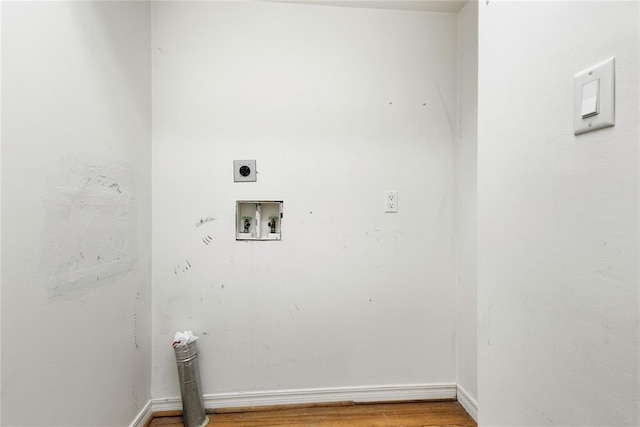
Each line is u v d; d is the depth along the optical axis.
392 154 1.67
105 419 1.16
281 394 1.62
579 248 0.52
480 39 0.78
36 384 0.84
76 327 1.00
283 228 1.62
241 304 1.60
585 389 0.51
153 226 1.55
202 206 1.58
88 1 1.06
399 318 1.67
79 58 1.02
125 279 1.30
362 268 1.66
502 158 0.71
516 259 0.66
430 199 1.67
